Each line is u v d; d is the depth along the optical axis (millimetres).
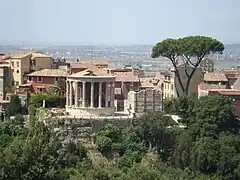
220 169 137875
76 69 199375
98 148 147500
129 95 171250
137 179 110250
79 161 140250
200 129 149875
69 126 150625
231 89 193500
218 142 143500
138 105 165125
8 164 98938
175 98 181875
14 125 151250
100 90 165500
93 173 115688
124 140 148750
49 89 193000
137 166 124812
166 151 148000
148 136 148625
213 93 177125
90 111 162875
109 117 156625
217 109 153375
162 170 136125
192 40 199625
